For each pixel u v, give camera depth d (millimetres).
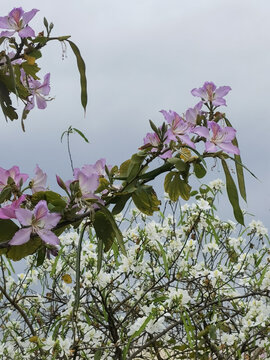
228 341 2695
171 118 1423
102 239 1463
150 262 3123
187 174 1492
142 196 1478
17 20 1649
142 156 1441
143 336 2717
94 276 2793
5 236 1281
